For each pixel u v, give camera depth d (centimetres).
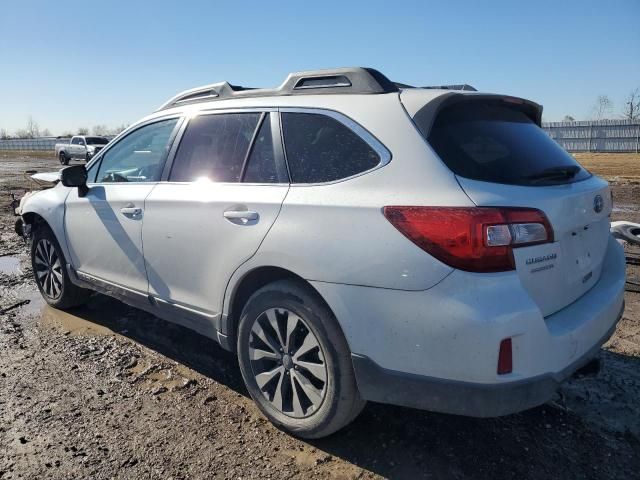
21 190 1620
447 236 226
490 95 281
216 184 324
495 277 224
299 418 286
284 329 287
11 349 410
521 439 288
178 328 452
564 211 254
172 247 343
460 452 278
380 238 241
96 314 488
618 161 2861
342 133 276
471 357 223
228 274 305
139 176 393
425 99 261
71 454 279
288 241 271
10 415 316
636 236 490
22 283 601
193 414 318
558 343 237
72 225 439
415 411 315
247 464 271
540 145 290
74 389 348
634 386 341
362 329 248
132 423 308
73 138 3338
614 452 277
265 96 326
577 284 276
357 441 288
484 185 237
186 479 261
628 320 454
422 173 243
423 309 231
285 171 293
